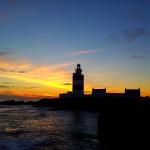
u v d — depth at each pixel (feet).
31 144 95.55
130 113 100.68
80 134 123.44
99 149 88.02
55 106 436.35
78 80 414.00
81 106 392.27
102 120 118.42
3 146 90.27
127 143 89.76
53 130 138.62
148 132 79.92
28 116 248.93
